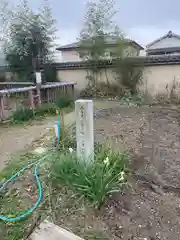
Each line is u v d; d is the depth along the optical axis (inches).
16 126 213.8
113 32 347.6
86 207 84.4
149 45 654.5
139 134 171.0
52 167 103.8
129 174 107.3
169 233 74.9
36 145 157.2
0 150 153.5
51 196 91.9
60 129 156.4
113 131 175.6
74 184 89.3
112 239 71.7
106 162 94.1
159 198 93.4
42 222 78.4
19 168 120.0
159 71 335.9
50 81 384.8
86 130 97.4
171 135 171.9
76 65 378.0
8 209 87.2
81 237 72.1
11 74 384.5
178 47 633.6
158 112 252.2
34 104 268.1
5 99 239.9
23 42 343.9
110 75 363.3
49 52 370.9
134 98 327.3
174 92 330.0
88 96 365.1
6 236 74.9
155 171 114.7
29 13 341.1
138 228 76.6
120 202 88.4
